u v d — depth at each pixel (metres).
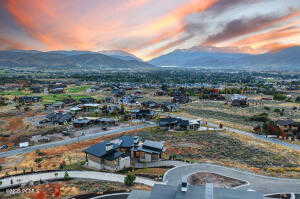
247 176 63.66
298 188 56.78
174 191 45.03
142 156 79.00
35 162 77.88
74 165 73.31
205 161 76.12
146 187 57.12
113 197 51.94
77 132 119.06
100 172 67.12
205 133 113.69
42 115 158.25
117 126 131.38
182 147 92.50
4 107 181.88
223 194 42.81
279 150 89.75
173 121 127.69
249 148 91.50
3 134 116.50
